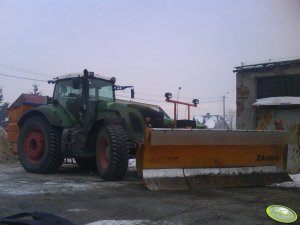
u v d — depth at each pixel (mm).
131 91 10969
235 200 6668
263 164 8883
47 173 10250
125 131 8883
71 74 10516
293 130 12625
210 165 8219
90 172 10695
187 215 5523
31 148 10609
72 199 6484
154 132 7516
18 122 10984
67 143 9953
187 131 7840
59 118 10117
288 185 8523
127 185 7980
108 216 5426
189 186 7746
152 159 7668
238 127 13805
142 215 5500
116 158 8492
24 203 6129
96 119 9656
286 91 12953
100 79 10500
